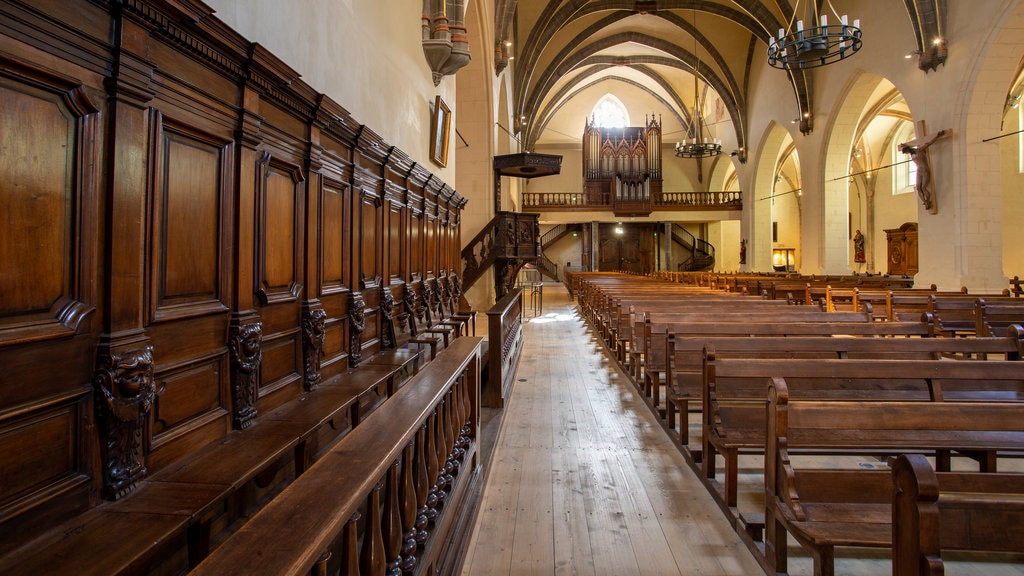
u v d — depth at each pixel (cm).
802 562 267
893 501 157
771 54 1220
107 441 217
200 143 283
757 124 2380
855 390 381
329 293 439
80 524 197
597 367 779
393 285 611
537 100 2420
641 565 275
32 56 190
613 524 317
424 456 231
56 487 195
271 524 121
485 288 1301
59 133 203
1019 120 1788
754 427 340
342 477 149
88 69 214
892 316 762
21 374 185
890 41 1471
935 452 341
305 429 305
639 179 2833
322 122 415
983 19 1162
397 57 621
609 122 3362
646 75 2998
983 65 1175
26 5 187
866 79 1673
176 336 261
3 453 177
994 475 218
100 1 217
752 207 2455
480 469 365
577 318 1428
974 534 175
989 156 1224
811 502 241
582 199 2925
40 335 189
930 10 1280
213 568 103
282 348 363
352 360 479
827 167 1858
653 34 2505
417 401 229
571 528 312
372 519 163
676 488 365
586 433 481
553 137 3369
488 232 1254
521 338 988
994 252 1223
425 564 212
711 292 1023
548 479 382
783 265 3195
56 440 198
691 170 3350
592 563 277
